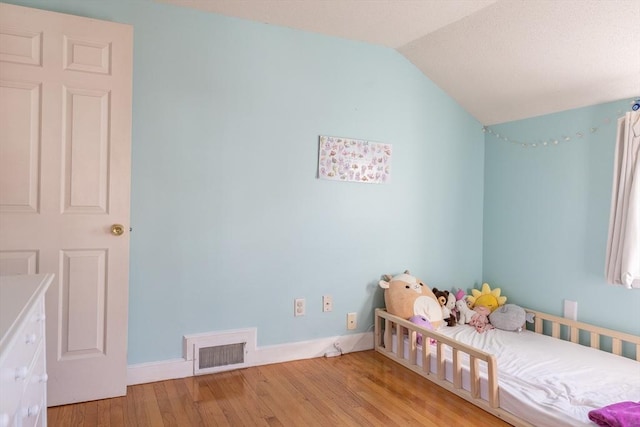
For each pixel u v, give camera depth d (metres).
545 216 2.96
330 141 2.80
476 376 2.12
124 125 2.12
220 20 2.47
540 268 3.00
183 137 2.38
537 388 2.03
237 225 2.54
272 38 2.61
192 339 2.41
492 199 3.39
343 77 2.85
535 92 2.82
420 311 2.77
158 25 2.32
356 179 2.90
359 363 2.69
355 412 2.03
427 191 3.21
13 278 1.41
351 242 2.91
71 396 2.04
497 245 3.34
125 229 2.12
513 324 2.90
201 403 2.09
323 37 2.77
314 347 2.78
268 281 2.64
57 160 2.01
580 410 1.80
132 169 2.27
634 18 2.02
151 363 2.32
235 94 2.52
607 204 2.57
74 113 2.03
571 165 2.79
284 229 2.68
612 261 2.42
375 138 2.98
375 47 2.96
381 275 3.03
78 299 2.05
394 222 3.07
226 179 2.50
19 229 1.95
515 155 3.19
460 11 2.39
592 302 2.66
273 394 2.21
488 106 3.19
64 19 2.00
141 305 2.30
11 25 1.92
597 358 2.40
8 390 0.91
